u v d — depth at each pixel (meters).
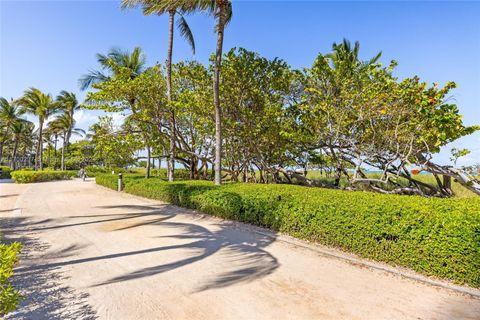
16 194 16.00
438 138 8.58
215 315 3.31
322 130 11.63
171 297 3.75
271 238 6.60
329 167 15.95
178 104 12.76
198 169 19.23
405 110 9.09
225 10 10.94
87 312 3.36
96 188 19.06
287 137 12.52
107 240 6.50
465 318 3.29
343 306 3.54
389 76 10.09
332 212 5.71
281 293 3.88
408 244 4.59
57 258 5.29
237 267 4.84
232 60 13.15
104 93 12.61
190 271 4.65
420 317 3.30
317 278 4.39
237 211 8.12
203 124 15.10
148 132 13.71
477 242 3.92
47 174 28.20
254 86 13.65
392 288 4.05
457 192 13.98
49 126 41.09
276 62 13.77
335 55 16.19
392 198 5.86
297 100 14.07
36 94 30.22
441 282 4.15
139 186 14.33
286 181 17.14
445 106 8.28
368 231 5.09
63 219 8.92
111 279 4.33
